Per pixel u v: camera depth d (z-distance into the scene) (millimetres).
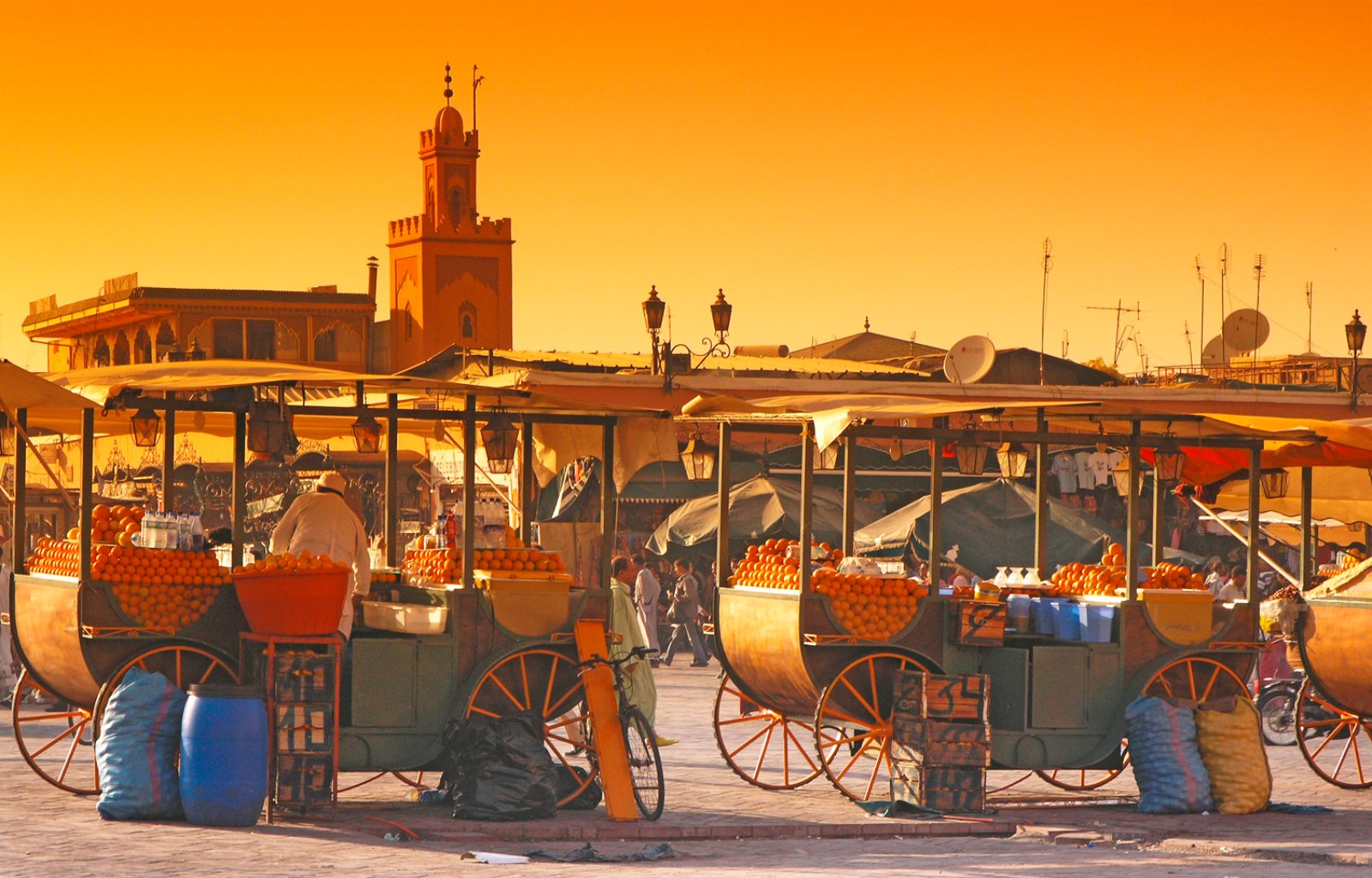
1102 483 56625
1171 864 18797
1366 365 72062
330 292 116312
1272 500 31391
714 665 50594
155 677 20625
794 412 23688
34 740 29531
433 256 128125
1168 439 24078
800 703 23719
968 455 23688
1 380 20422
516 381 39969
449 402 25641
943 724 22359
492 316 129250
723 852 19469
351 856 18234
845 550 24547
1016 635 24125
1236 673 24141
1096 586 24469
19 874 16641
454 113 130875
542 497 53438
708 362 64625
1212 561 50625
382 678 21391
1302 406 62500
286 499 57469
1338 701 26359
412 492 54156
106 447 61062
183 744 20094
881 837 20906
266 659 20719
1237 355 84000
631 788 21312
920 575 41281
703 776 25906
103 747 20500
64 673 21641
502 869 17578
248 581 20609
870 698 23203
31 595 22156
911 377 64562
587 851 18844
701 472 25391
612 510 23141
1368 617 25453
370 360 118875
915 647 23141
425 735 21531
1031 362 71562
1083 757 23469
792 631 22891
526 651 22062
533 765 21156
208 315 112812
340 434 27125
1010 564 46625
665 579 55750
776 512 49625
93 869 16938
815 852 19562
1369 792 25719
